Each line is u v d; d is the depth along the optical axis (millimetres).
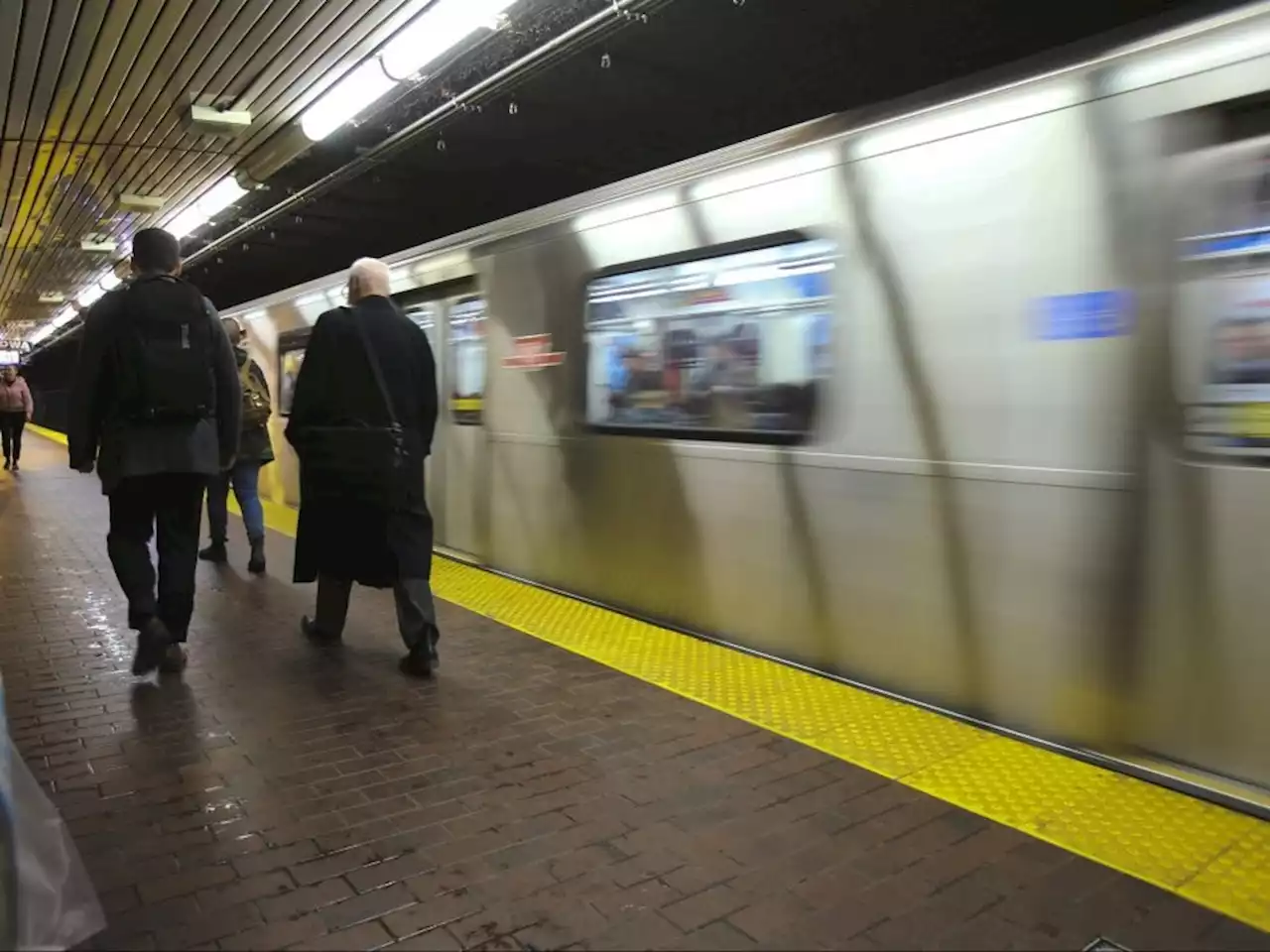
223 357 4238
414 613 4273
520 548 6219
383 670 4383
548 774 3252
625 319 5227
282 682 4195
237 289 20000
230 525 8680
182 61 5945
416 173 9875
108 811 2930
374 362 4277
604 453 5387
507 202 11172
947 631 3639
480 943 2283
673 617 4961
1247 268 2832
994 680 3496
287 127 7289
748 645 4516
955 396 3547
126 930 2307
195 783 3143
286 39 5609
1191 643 2973
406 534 4336
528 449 6070
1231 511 2869
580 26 5312
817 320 4082
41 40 5562
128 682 4152
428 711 3855
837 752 3416
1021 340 3334
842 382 3973
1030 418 3320
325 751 3436
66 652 4586
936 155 3586
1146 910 2416
